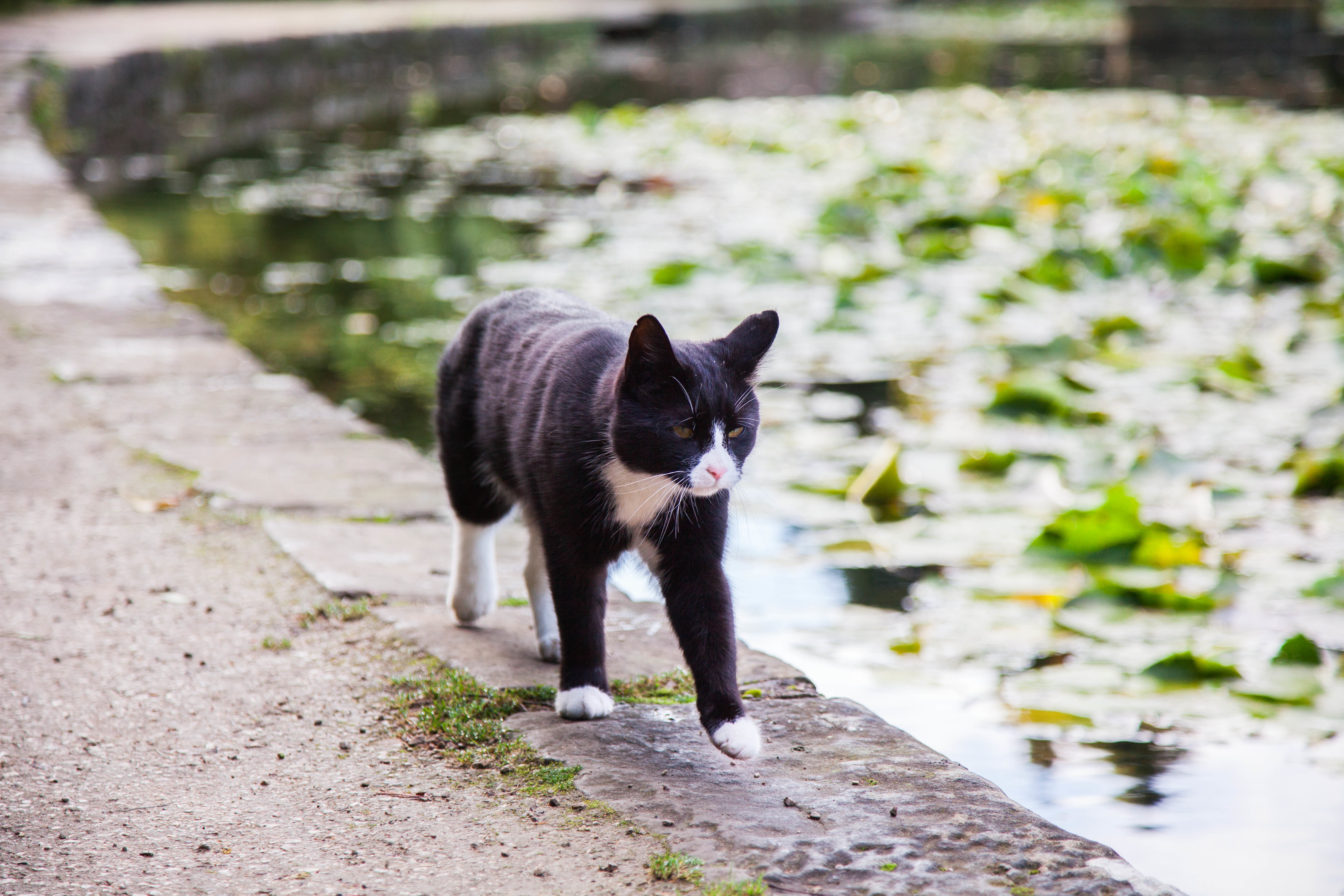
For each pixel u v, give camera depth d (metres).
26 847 2.28
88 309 6.63
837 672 3.54
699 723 2.81
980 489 4.93
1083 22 35.44
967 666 3.57
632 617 3.47
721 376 2.80
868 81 21.34
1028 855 2.23
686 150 13.48
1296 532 4.38
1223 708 3.30
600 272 8.18
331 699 2.91
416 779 2.56
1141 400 5.82
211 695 2.91
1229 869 2.62
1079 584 4.02
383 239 9.33
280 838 2.33
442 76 20.81
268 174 12.23
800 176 11.80
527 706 2.90
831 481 4.99
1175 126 13.72
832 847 2.26
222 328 6.49
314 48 18.08
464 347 3.26
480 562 3.29
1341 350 6.42
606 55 25.14
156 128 14.97
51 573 3.58
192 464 4.55
